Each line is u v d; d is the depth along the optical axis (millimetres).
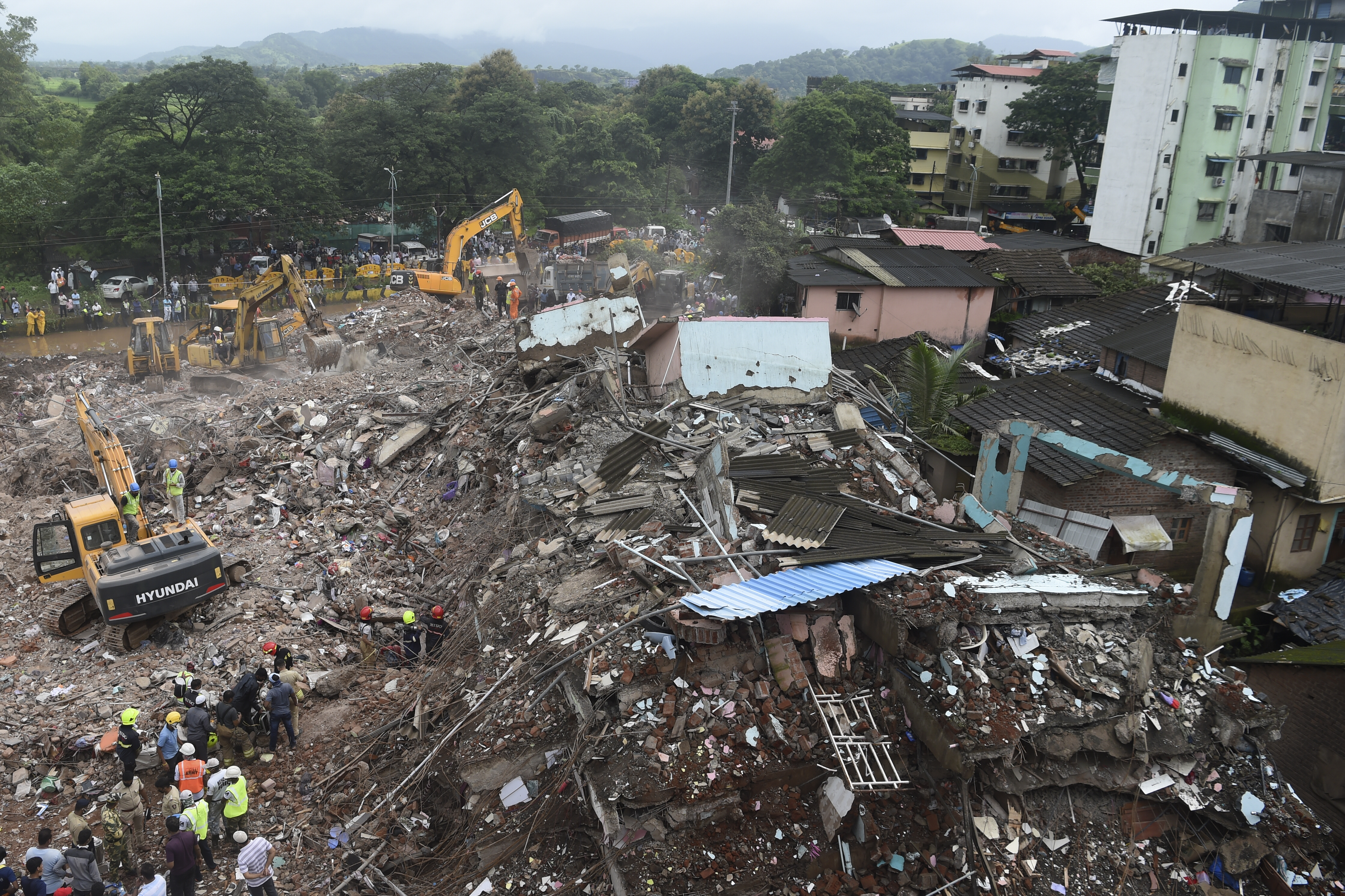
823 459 17734
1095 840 11812
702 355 20203
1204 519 22594
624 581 14281
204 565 17906
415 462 25500
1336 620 19891
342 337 37688
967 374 33781
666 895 10852
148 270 56125
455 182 72938
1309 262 24188
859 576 13117
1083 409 24656
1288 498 22906
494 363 30547
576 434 19672
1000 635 12664
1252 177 57875
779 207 75500
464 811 12828
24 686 16641
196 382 33281
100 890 11820
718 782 11414
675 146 100750
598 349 22719
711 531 15148
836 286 38469
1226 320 24641
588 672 12328
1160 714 12266
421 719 14633
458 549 20656
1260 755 12469
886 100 84938
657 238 71562
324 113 104188
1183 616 14344
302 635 18719
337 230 65812
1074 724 11773
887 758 11992
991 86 87875
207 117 60688
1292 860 11883
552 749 12445
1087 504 22078
